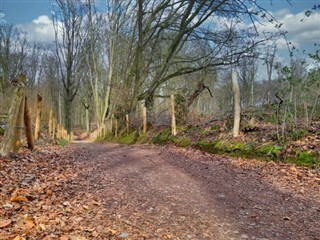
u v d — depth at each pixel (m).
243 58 17.91
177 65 22.45
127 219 4.09
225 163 8.18
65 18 36.72
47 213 4.10
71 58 37.62
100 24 32.84
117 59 28.16
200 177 6.59
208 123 12.66
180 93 16.55
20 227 3.54
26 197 4.66
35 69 49.72
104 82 33.59
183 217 4.21
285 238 3.57
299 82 8.60
